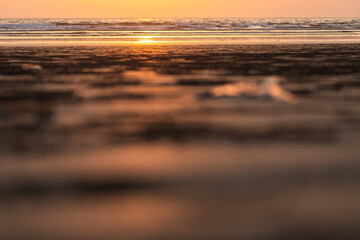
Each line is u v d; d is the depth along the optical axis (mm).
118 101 6707
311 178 3238
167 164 3617
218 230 2400
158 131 4816
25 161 3711
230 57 14086
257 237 2324
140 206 2732
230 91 6898
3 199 2867
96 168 3520
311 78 9195
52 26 38406
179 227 2441
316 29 34906
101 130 4875
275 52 15898
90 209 2691
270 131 4750
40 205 2754
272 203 2764
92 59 13625
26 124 5156
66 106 6301
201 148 4105
